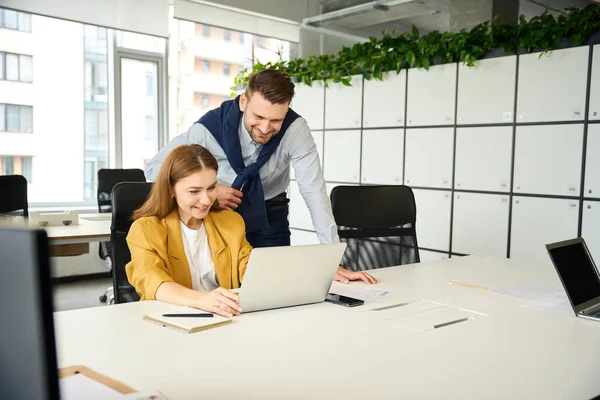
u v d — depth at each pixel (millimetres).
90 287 4812
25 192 3523
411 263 2422
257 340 1250
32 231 527
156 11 4680
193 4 4730
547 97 3248
